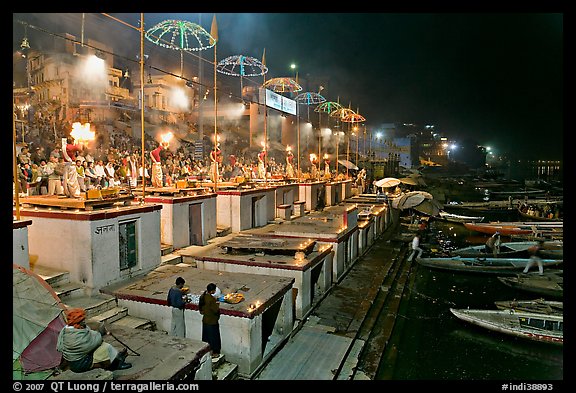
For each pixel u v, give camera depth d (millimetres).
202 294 10008
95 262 11117
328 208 32938
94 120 36156
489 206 54062
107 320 10141
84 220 10977
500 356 14031
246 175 29062
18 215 10117
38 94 38531
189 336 10297
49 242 11531
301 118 56438
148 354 7844
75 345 6781
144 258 12977
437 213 42500
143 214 12875
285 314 11906
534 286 20250
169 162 25500
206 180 25812
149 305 10609
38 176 15664
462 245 32375
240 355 9781
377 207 34312
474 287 21719
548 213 44719
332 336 12734
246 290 11258
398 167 76875
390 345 14273
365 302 16188
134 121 41531
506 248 28500
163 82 46750
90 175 14500
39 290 7805
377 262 23250
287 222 23625
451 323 16812
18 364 7070
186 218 16594
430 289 21406
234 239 16156
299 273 13438
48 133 27859
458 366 13281
